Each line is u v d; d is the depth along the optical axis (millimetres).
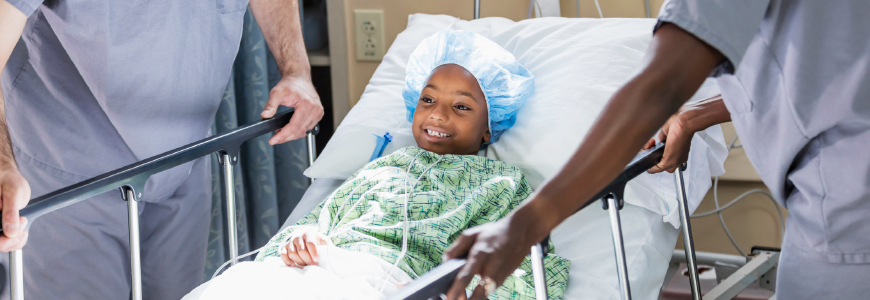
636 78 563
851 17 604
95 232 1310
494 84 1319
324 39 2074
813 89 634
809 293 750
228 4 1312
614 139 553
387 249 1038
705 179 1325
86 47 1124
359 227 1101
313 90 1426
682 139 953
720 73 603
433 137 1319
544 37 1535
